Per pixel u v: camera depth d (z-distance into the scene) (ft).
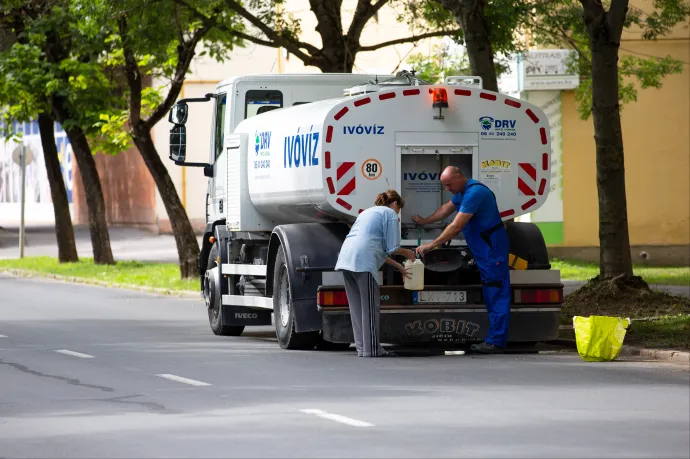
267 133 130.11
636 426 74.84
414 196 118.52
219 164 146.72
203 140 417.69
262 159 130.93
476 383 95.14
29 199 536.01
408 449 68.18
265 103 142.92
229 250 141.38
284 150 125.08
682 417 78.13
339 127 115.96
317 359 113.60
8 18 251.39
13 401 89.51
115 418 80.79
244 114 142.82
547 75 257.14
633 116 263.08
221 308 140.97
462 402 85.05
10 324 156.46
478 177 119.03
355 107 116.37
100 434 74.84
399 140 117.19
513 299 119.55
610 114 146.41
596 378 97.81
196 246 231.91
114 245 368.07
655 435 71.82
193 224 417.28
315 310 119.24
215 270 143.64
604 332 110.52
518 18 172.04
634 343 118.21
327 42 193.06
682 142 263.90
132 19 190.19
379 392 90.38
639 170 264.11
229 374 102.53
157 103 234.99
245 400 87.45
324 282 118.93
